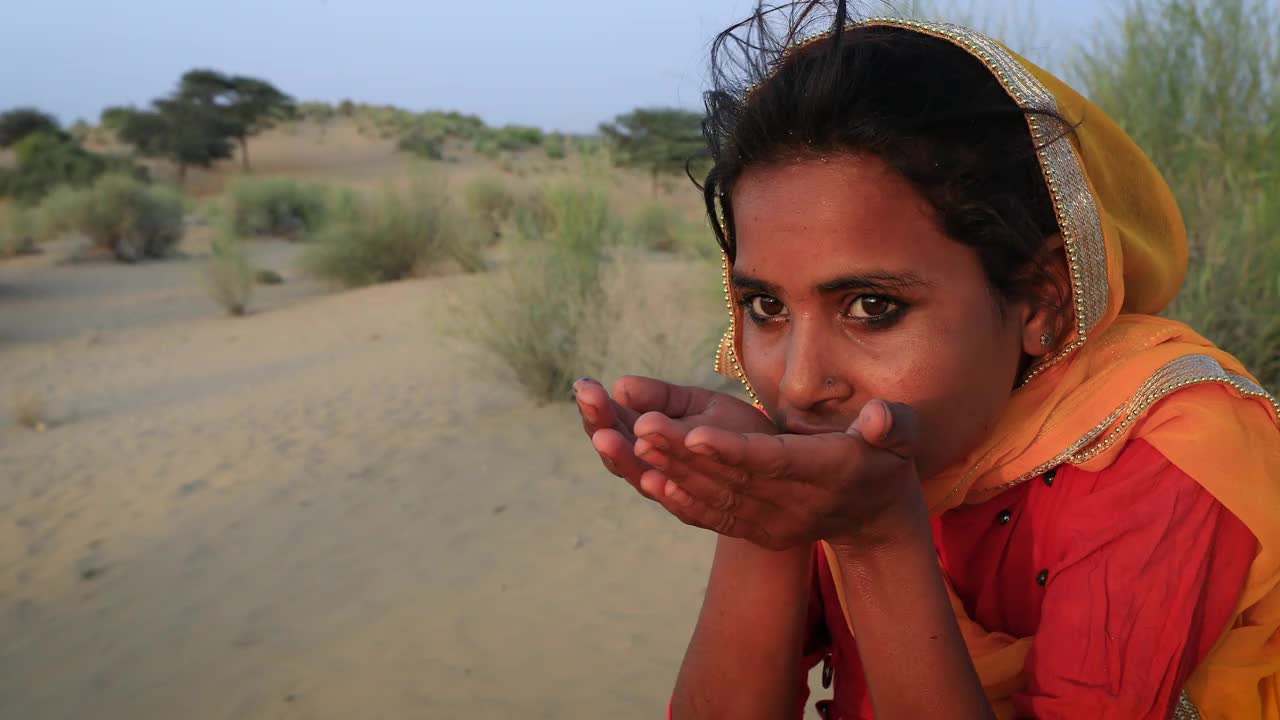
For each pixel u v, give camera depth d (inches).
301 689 124.5
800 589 33.0
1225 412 29.5
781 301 29.6
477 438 232.5
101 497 218.8
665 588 146.4
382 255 618.5
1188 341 32.2
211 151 2026.3
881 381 28.2
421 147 2237.9
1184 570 28.3
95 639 146.1
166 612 153.6
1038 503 32.4
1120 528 29.3
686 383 252.7
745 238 29.7
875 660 27.3
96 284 696.4
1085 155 34.3
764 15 32.2
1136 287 36.0
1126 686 28.1
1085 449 30.6
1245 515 28.2
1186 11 177.3
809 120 27.7
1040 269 29.5
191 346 445.7
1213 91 177.3
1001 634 33.4
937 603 26.9
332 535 179.8
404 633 137.5
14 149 1829.5
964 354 28.5
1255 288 165.2
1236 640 30.2
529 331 263.7
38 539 193.6
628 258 302.5
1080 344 31.2
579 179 302.0
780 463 22.8
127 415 309.1
